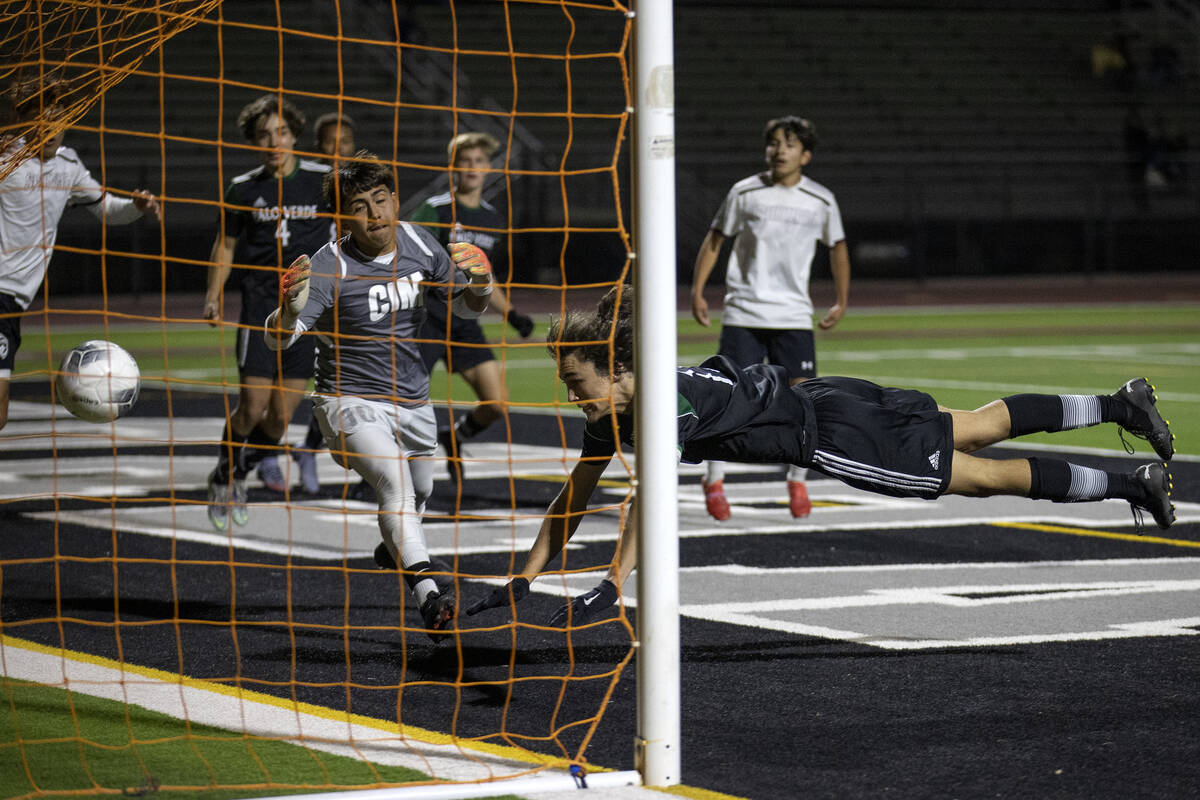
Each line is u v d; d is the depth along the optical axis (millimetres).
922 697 11367
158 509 20359
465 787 8969
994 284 75250
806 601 14797
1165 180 83625
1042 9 99625
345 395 12984
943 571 16344
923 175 79438
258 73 72750
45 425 29641
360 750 10039
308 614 14289
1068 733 10414
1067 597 14977
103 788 9203
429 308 20328
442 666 12414
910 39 93375
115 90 68312
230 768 9625
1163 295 70562
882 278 74438
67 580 15773
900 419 12453
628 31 9375
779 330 20047
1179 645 12984
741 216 20000
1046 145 85312
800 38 91000
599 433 11195
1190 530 18953
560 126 75438
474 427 20969
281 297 11992
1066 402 13375
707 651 12805
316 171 19250
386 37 77688
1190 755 9914
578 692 11633
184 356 44500
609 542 18062
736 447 12070
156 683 11742
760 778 9453
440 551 17438
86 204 15680
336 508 20547
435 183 68188
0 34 13500
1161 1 100625
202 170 64938
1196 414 31125
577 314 11172
